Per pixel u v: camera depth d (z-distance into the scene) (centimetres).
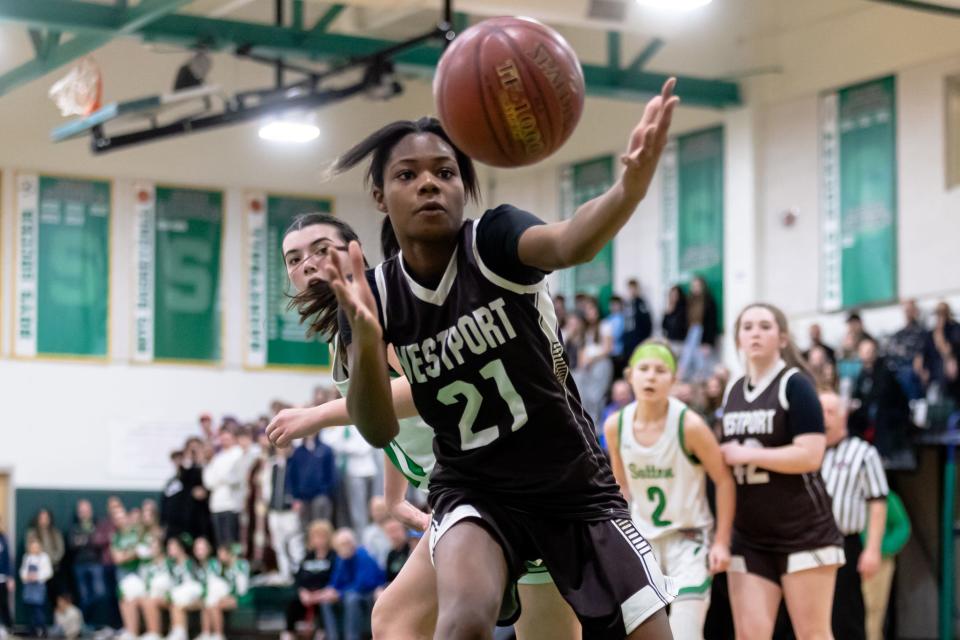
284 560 2016
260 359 2558
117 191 2502
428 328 426
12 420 2408
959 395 1659
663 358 774
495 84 389
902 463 1541
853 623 995
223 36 1856
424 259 425
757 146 2153
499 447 431
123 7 1784
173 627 2045
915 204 1953
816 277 2070
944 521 1466
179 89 1838
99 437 2447
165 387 2500
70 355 2455
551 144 399
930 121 1944
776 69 2133
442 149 420
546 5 1838
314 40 1933
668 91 345
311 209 2594
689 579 780
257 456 2125
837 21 2059
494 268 413
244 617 2031
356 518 2008
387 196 422
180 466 2120
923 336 1703
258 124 2577
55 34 1961
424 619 481
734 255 2162
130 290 2497
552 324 430
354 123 2591
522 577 475
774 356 795
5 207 2434
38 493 2394
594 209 365
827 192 2064
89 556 2244
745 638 788
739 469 789
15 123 2441
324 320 533
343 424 511
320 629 1780
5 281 2431
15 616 2266
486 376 424
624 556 435
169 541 2073
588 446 442
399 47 1736
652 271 2298
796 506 776
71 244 2469
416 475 549
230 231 2558
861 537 1075
